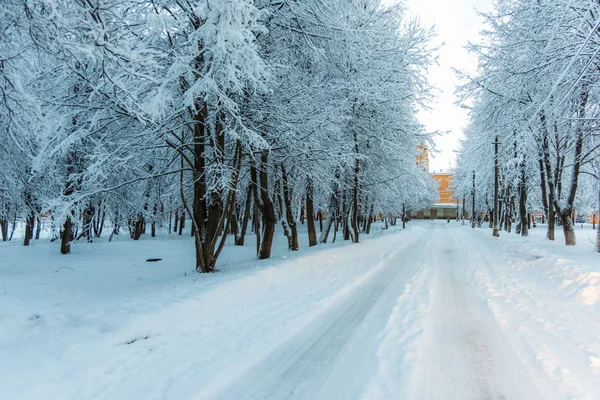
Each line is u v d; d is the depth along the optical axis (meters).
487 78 14.01
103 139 8.91
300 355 4.39
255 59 6.23
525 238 19.95
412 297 7.18
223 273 8.62
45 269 10.79
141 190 14.41
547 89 11.26
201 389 3.49
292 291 7.48
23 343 3.99
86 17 4.59
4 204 12.94
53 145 8.10
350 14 10.08
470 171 34.09
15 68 5.55
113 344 4.21
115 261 12.80
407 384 3.56
